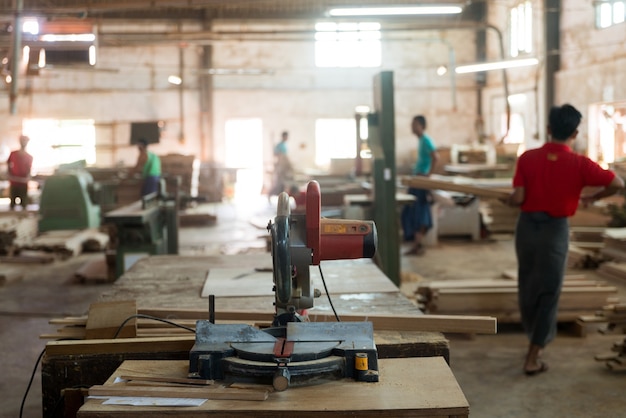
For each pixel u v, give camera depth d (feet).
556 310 14.24
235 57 59.00
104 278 24.59
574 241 26.71
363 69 59.72
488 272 25.45
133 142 40.19
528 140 51.21
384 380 6.97
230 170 52.49
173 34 51.67
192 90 59.11
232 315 9.73
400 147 61.16
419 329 8.86
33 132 58.44
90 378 8.27
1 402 13.21
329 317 9.17
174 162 50.03
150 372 7.27
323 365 6.78
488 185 31.07
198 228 40.06
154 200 24.29
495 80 57.31
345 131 60.34
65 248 29.58
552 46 46.09
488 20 57.16
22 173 38.55
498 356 15.53
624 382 13.69
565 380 13.87
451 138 61.05
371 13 35.17
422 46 59.93
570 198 13.65
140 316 8.81
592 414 12.10
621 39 38.86
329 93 59.82
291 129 60.03
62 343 8.29
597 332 17.22
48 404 8.29
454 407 6.28
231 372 6.83
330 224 7.56
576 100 43.98
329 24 57.41
